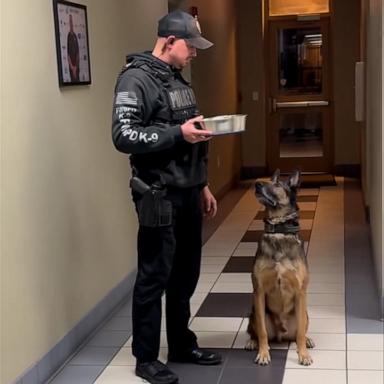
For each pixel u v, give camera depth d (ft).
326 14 30.07
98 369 10.77
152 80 9.69
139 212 9.75
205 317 12.93
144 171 9.76
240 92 30.66
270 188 10.30
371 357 10.72
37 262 10.14
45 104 10.48
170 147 9.48
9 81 9.32
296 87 30.71
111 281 13.57
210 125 9.41
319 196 25.54
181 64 10.07
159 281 9.98
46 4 10.58
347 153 30.07
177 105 9.86
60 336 10.98
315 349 11.12
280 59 30.68
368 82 19.04
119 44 14.25
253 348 11.23
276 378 10.11
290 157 31.12
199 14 23.08
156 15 17.16
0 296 9.00
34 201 10.05
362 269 15.85
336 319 12.51
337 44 29.53
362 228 20.03
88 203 12.32
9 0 9.35
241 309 13.34
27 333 9.79
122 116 9.40
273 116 31.07
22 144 9.68
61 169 11.07
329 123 30.50
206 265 16.83
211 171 24.58
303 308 10.57
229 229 20.93
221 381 10.13
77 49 11.76
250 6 30.17
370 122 18.02
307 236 19.34
